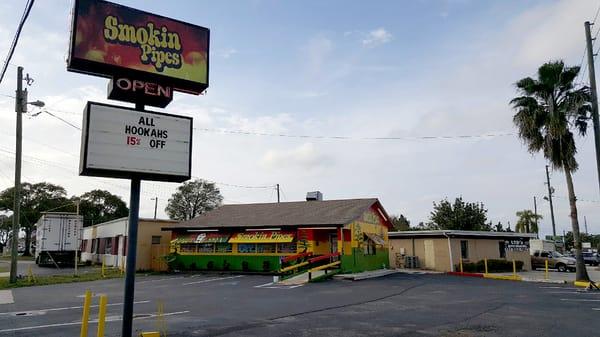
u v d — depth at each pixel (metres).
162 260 33.97
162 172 9.30
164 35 9.84
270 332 10.48
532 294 18.05
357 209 29.31
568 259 37.34
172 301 16.27
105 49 9.12
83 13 9.00
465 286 21.20
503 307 14.37
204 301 16.17
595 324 11.44
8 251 85.38
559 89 26.20
